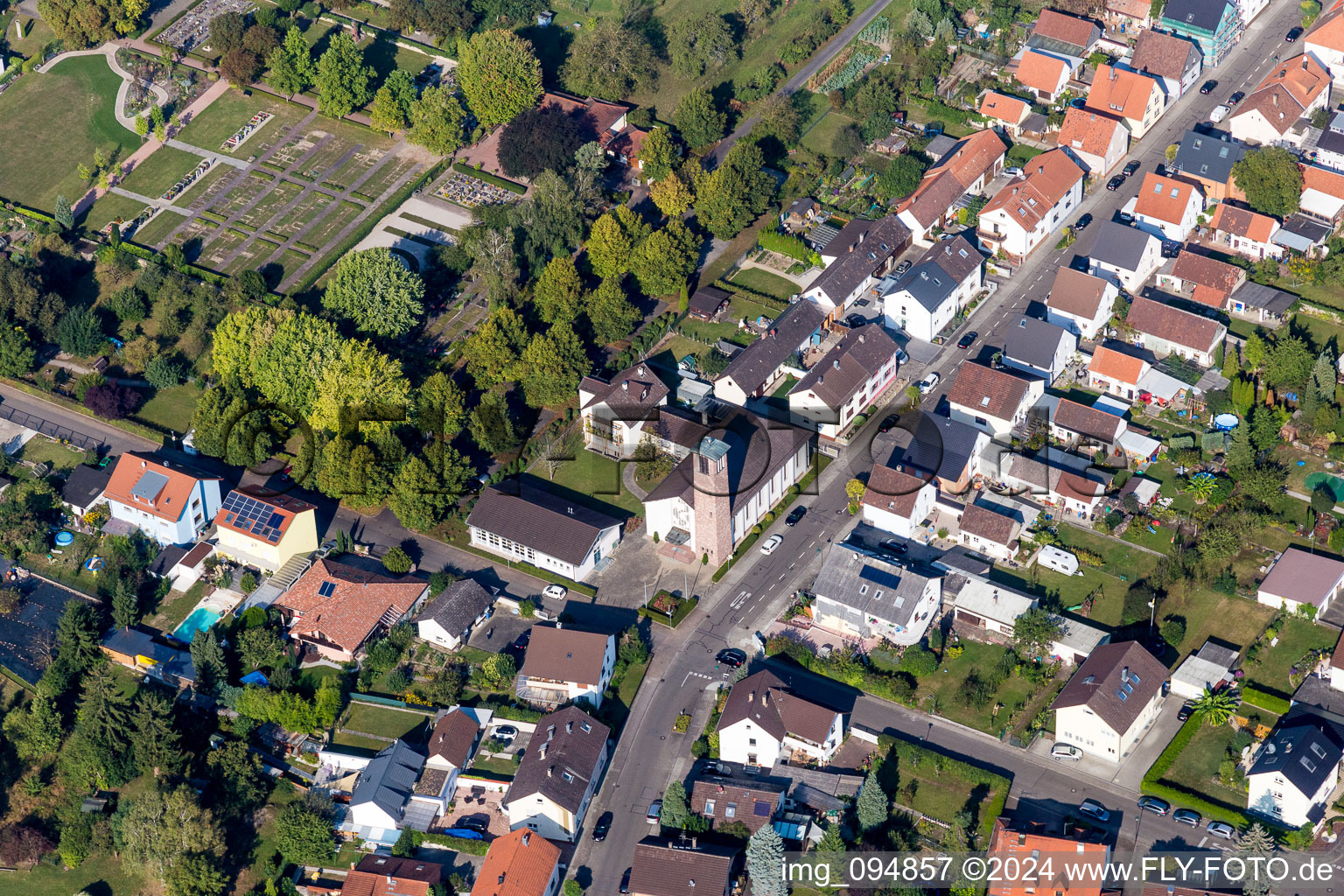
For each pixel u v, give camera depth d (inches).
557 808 7780.5
